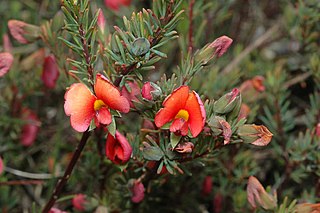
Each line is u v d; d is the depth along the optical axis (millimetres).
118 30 184
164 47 284
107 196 245
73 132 291
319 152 244
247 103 259
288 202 266
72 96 179
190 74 194
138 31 187
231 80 268
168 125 183
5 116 284
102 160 247
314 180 265
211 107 188
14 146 293
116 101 177
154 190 251
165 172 211
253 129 186
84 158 265
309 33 286
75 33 190
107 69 206
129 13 291
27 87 286
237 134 189
